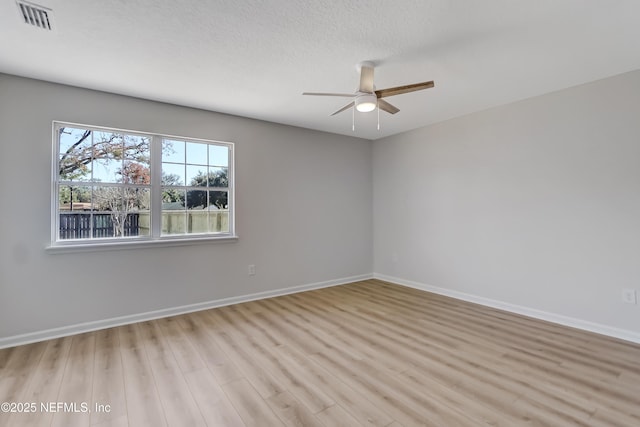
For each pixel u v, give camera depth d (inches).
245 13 78.8
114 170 132.4
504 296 148.2
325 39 91.0
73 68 107.7
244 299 162.9
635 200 111.7
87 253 124.3
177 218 146.8
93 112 125.6
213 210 156.7
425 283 184.9
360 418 72.5
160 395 81.4
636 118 111.3
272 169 172.7
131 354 103.9
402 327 127.3
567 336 117.1
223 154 159.9
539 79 119.0
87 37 89.0
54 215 120.0
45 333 116.1
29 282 114.1
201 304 149.9
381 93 105.7
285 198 177.6
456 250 167.8
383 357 101.7
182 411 75.1
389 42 92.7
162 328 126.9
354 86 124.6
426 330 124.0
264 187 169.8
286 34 88.3
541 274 135.3
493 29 86.4
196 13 78.7
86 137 127.2
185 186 148.8
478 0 74.4
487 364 96.8
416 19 81.7
